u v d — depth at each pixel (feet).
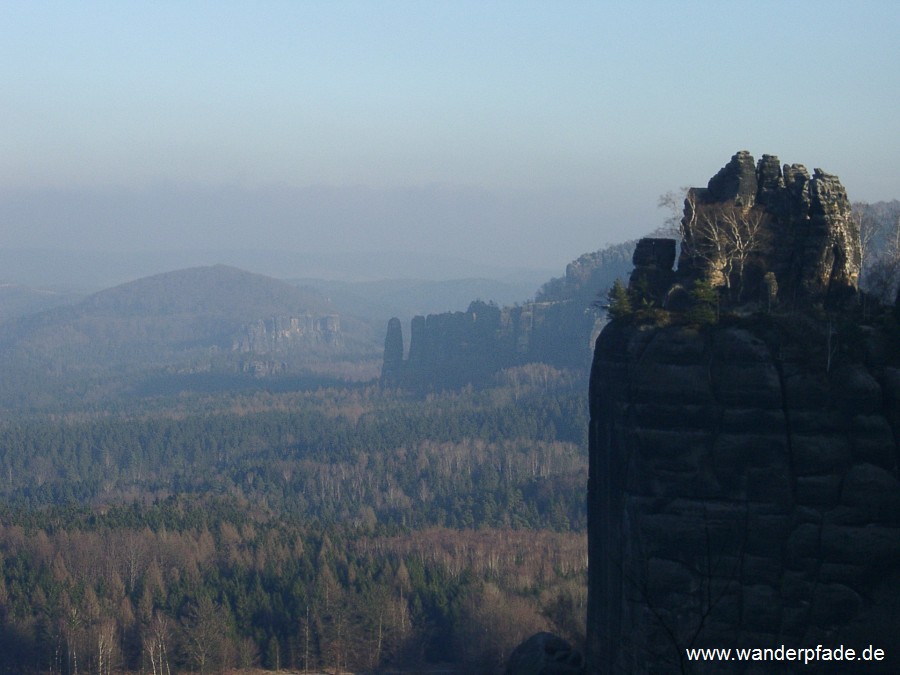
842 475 296.71
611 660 327.88
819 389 297.33
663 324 314.14
